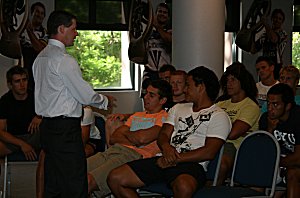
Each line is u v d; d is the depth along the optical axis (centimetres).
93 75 866
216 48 584
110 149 412
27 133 495
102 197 398
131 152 405
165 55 834
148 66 827
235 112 425
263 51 909
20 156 481
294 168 377
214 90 378
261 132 363
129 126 425
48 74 370
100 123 480
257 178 359
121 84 880
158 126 409
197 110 378
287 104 387
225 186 367
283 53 933
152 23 774
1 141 473
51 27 375
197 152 359
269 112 389
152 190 375
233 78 428
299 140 382
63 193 377
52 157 376
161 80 422
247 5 912
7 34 739
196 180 352
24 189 566
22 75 492
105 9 864
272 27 916
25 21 732
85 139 456
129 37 813
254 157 363
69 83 367
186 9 579
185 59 584
